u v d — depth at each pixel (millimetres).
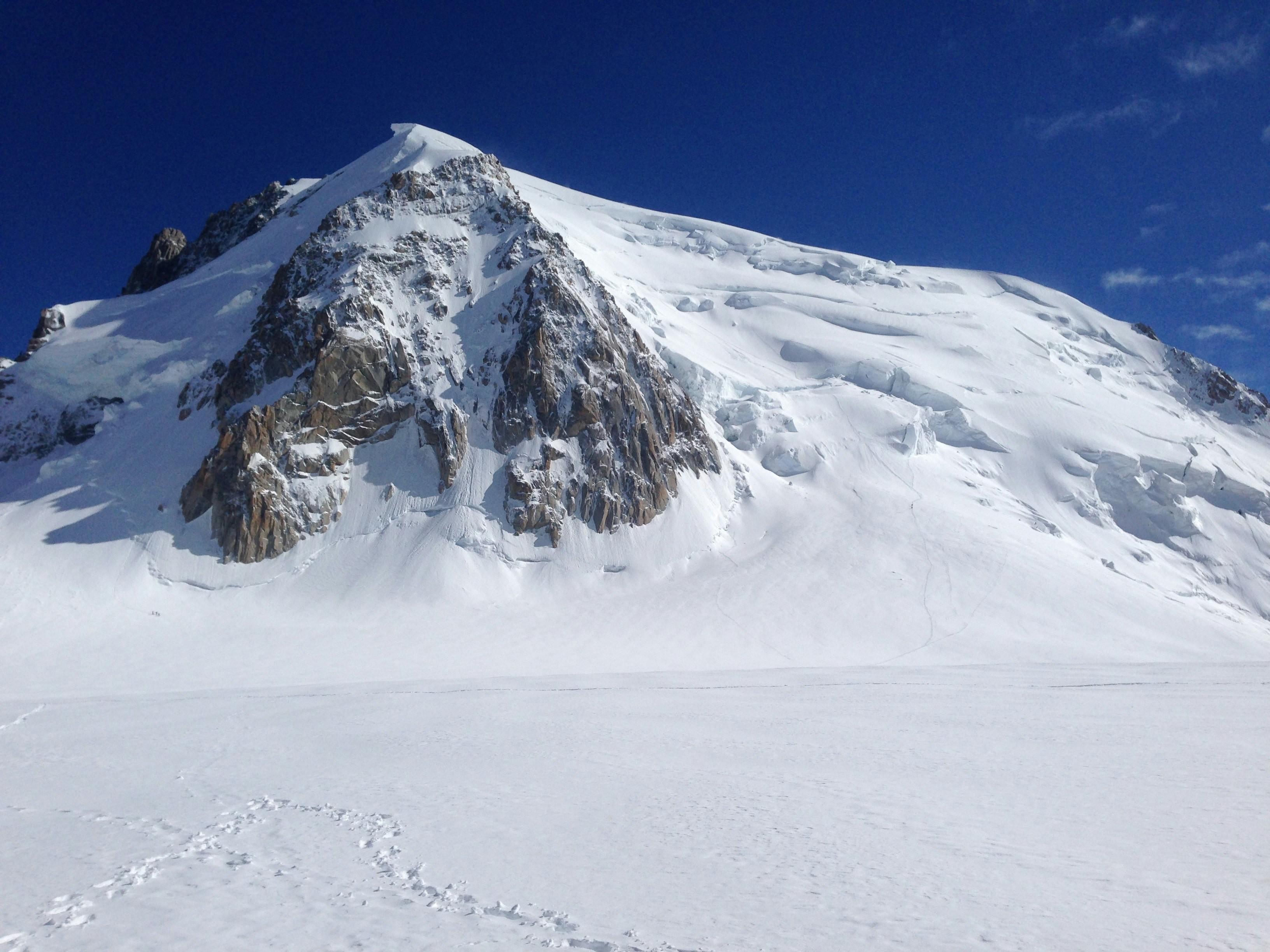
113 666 64438
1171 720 32031
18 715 43094
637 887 13820
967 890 13102
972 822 17391
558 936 11734
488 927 12234
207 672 63406
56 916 13133
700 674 59156
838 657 70312
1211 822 16984
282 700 45281
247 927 12484
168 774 25750
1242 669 57812
